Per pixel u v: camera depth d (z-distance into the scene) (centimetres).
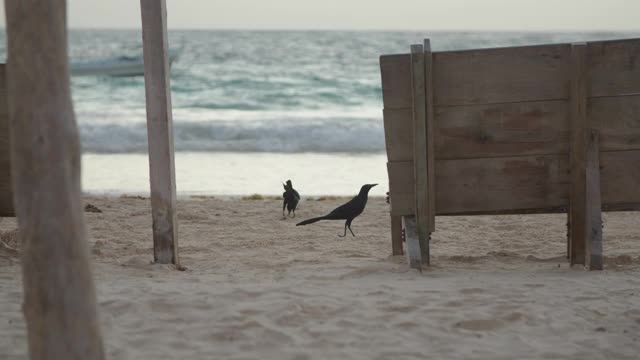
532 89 695
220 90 4569
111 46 9988
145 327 515
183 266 737
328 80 5203
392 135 710
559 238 916
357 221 1060
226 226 1014
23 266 309
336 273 681
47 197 302
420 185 702
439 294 594
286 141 2362
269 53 8275
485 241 898
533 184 708
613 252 801
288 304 561
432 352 472
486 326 523
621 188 705
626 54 687
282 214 1125
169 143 711
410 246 705
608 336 500
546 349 476
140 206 1188
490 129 701
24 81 300
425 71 687
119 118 2917
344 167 1895
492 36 14662
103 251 815
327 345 485
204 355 467
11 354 465
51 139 302
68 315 306
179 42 10738
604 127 698
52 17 301
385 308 557
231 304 564
